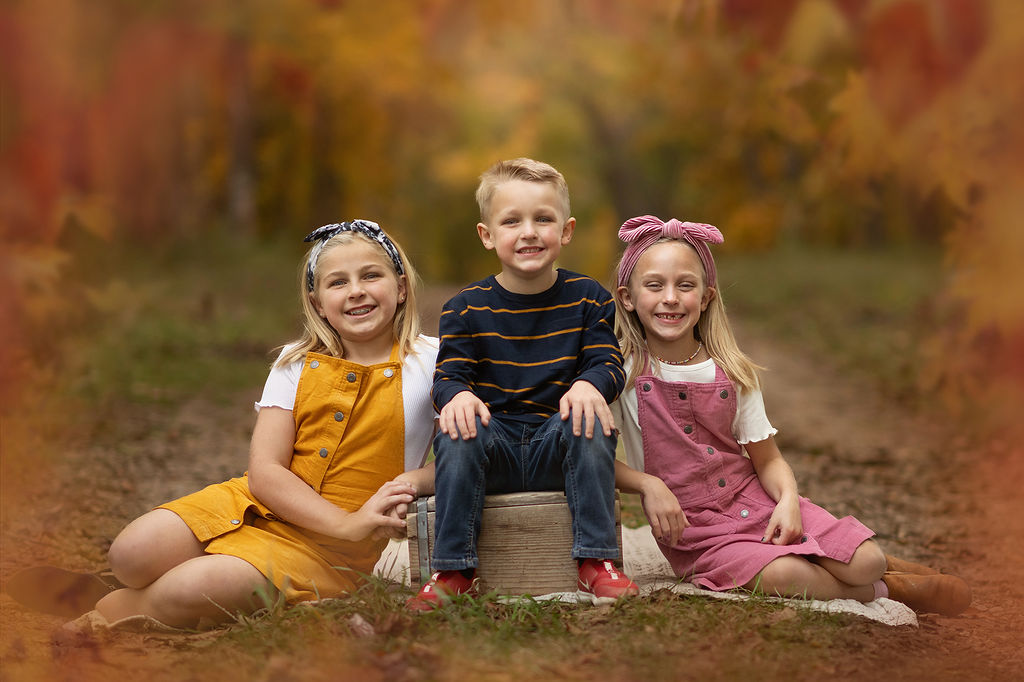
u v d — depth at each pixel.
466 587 3.17
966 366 7.80
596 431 3.17
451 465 3.14
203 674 2.63
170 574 3.11
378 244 3.52
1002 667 2.81
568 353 3.37
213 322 11.63
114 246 15.04
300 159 19.64
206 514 3.25
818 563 3.28
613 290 3.67
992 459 6.40
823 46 9.07
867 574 3.23
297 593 3.18
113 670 2.73
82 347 8.92
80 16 12.48
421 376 3.49
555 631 2.88
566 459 3.19
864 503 5.33
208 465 5.95
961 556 4.33
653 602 3.14
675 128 21.28
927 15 7.77
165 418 7.28
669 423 3.49
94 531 4.51
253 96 18.83
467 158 24.05
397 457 3.46
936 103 7.84
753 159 21.06
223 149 18.89
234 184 18.92
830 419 8.09
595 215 27.62
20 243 8.52
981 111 7.51
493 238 3.40
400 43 19.30
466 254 27.16
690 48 16.14
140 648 2.93
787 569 3.20
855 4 8.73
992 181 7.53
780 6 9.54
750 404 3.56
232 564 3.13
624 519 4.80
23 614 3.35
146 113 15.97
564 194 3.41
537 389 3.34
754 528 3.41
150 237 17.08
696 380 3.54
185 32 16.53
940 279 14.36
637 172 27.19
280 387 3.48
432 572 3.20
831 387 9.57
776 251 20.97
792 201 20.52
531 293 3.42
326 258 3.48
